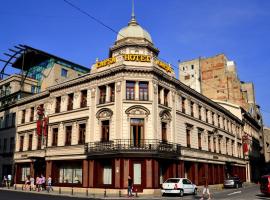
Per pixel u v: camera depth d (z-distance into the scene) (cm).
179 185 2956
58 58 5303
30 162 4338
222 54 7281
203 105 4609
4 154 4909
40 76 5412
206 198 2703
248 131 7156
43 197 2717
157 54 3962
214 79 7269
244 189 4159
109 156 3219
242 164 6234
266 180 2991
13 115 4994
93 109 3544
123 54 3397
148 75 3375
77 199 2534
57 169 3866
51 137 4003
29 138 4531
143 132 3262
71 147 3688
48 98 4250
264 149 9462
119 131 3216
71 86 3909
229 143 5575
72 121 3766
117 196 2888
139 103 3300
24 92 5100
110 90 3459
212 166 4588
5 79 5509
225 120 5509
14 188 4141
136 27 4000
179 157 3638
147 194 3059
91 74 3619
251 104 8588
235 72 7412
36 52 5138
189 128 4038
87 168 3466
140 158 3155
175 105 3738
